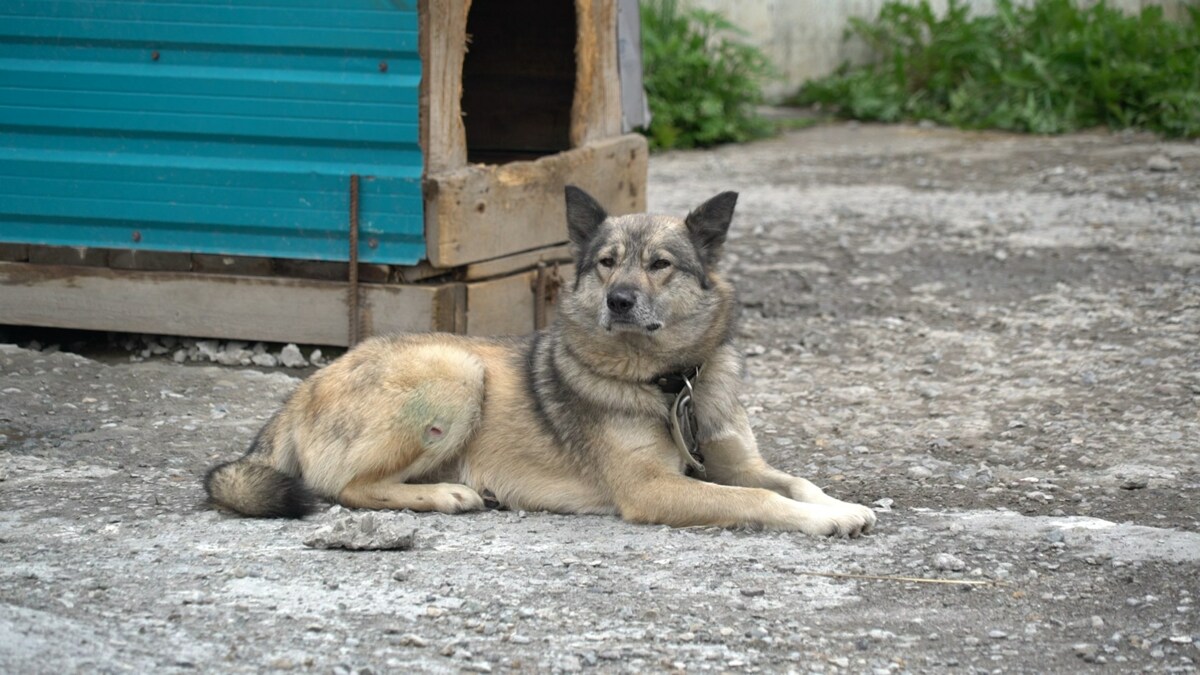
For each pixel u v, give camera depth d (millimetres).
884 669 4078
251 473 4566
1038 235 7062
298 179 5359
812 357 5715
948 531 4535
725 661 4086
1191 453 4938
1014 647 4141
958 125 10898
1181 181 8195
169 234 5469
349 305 5398
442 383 4637
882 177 9070
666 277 4602
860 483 4816
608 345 4586
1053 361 5586
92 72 5410
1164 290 6148
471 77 6051
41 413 5105
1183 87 9969
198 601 4199
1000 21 11391
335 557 4387
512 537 4500
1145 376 5426
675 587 4297
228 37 5348
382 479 4645
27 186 5492
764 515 4520
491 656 4078
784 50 12250
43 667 3953
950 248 6887
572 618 4191
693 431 4605
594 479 4625
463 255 5363
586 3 5633
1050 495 4738
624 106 6094
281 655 4059
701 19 11297
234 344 5543
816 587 4312
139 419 5105
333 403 4656
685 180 9164
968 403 5316
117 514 4570
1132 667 4090
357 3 5262
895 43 11750
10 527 4488
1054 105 10633
